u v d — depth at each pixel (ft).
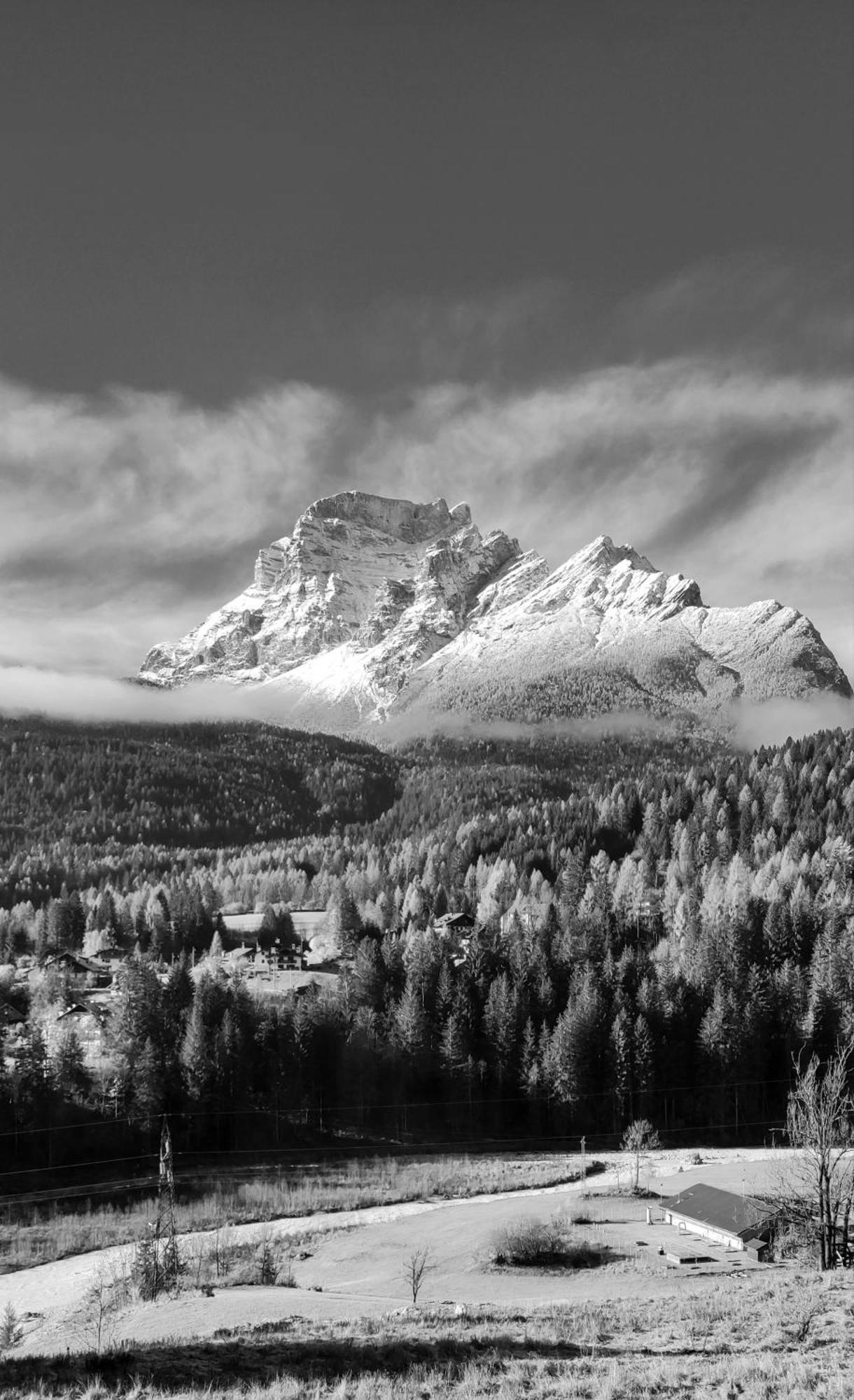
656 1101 534.37
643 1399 130.31
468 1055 551.18
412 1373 156.25
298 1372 164.04
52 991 639.35
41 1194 426.10
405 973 621.72
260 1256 344.90
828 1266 219.82
